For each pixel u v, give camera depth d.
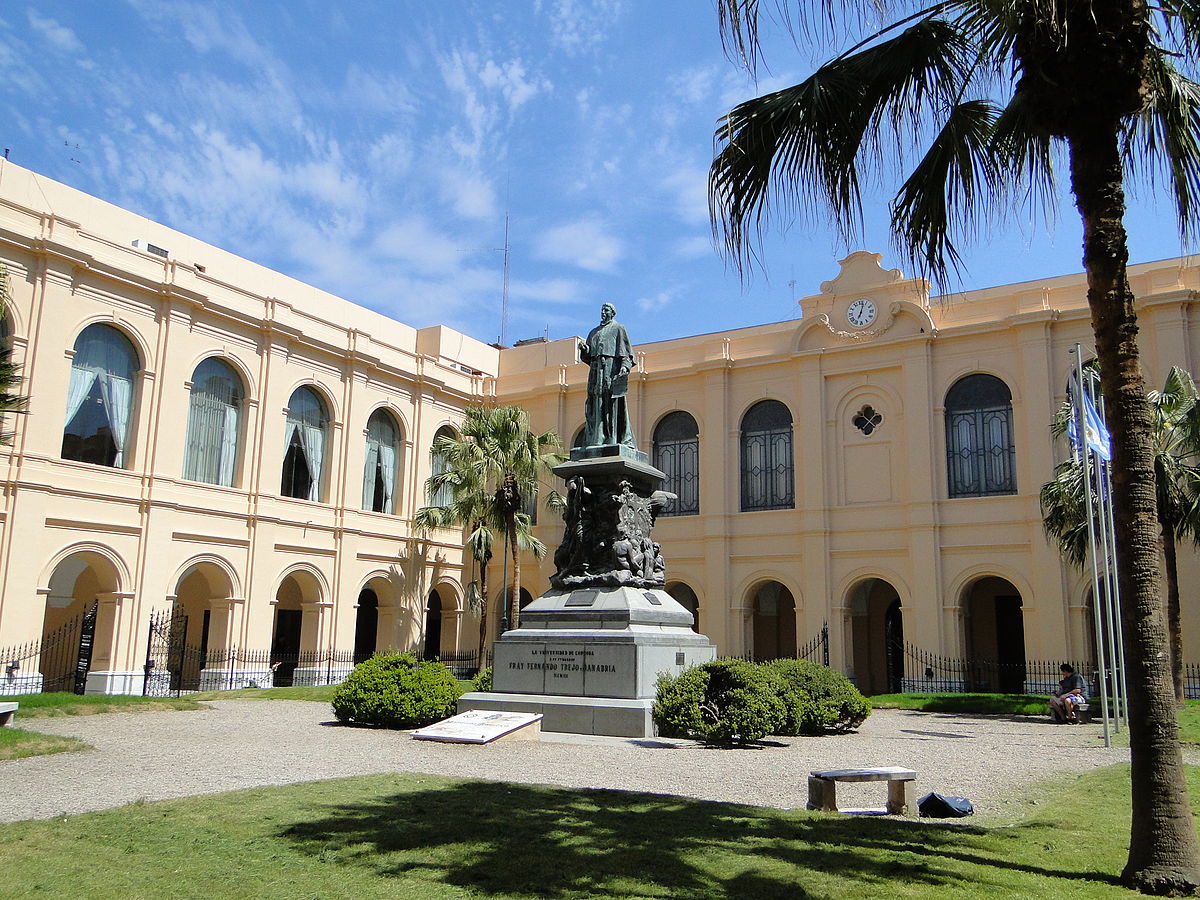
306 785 9.57
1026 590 29.08
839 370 33.03
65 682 30.09
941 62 8.05
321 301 36.00
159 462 27.39
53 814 8.25
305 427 32.66
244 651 29.23
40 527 24.38
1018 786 10.95
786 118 7.71
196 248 31.67
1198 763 13.15
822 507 32.34
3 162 26.53
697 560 34.50
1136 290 28.84
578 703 14.73
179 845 6.93
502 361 42.22
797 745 14.51
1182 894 5.96
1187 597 26.53
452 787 9.54
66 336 25.39
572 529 16.62
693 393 35.84
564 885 6.11
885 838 7.53
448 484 36.81
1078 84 6.85
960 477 30.95
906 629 30.64
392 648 34.34
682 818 8.17
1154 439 22.78
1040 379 29.55
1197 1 7.55
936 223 8.59
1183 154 8.17
